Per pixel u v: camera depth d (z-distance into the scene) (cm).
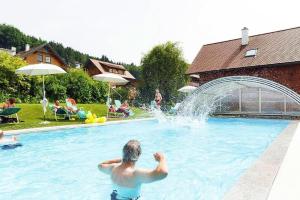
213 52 2994
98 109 2464
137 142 384
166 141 1262
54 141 1191
